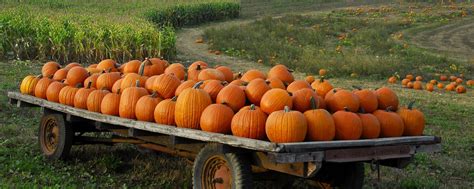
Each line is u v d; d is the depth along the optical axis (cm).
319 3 6769
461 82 2344
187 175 824
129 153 963
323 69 2489
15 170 809
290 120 596
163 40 2680
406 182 859
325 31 4016
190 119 680
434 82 2250
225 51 3103
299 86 721
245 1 7031
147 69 868
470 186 895
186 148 723
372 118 665
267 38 3612
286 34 3869
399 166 681
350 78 2398
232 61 2833
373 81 2339
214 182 648
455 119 1579
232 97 683
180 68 853
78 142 892
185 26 4675
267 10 6159
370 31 4009
